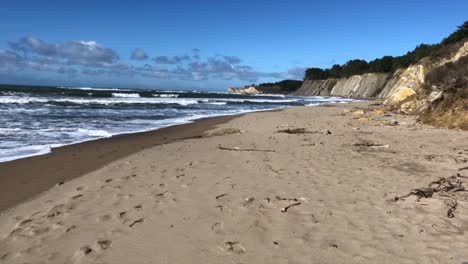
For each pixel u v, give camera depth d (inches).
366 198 221.1
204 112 1210.0
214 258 148.4
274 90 6860.2
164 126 731.4
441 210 199.0
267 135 533.3
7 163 346.9
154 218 191.5
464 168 286.0
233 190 239.3
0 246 163.5
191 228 178.2
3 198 241.1
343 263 143.0
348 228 176.6
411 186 245.1
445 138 440.1
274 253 152.0
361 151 378.6
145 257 150.2
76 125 688.4
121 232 174.7
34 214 203.8
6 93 1855.3
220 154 370.6
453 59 912.9
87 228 180.1
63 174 307.6
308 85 5866.1
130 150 428.5
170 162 333.4
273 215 194.4
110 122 775.7
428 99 786.8
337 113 1075.3
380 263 142.6
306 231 173.6
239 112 1229.1
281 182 258.2
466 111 531.5
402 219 187.2
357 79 4468.5
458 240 161.6
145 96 2445.9
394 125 615.2
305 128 626.8
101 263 146.0
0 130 576.1
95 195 233.6
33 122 700.7
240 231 174.2
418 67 1111.6
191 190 240.1
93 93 2464.3
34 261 148.9
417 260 144.5
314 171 290.0
